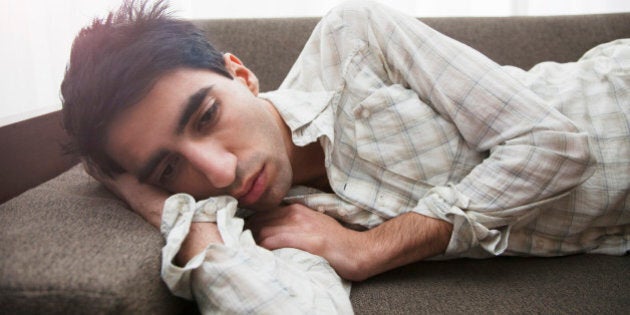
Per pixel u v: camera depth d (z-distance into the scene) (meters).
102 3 1.17
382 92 0.70
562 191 0.61
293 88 0.81
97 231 0.48
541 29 1.05
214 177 0.52
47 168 0.76
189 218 0.50
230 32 1.04
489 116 0.64
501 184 0.60
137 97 0.51
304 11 1.29
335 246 0.59
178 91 0.53
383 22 0.73
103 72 0.52
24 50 1.17
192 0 1.25
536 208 0.62
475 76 0.65
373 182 0.71
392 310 0.53
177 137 0.53
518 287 0.58
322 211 0.69
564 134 0.59
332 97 0.73
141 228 0.51
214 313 0.45
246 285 0.45
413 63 0.70
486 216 0.60
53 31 1.17
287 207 0.66
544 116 0.61
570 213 0.66
